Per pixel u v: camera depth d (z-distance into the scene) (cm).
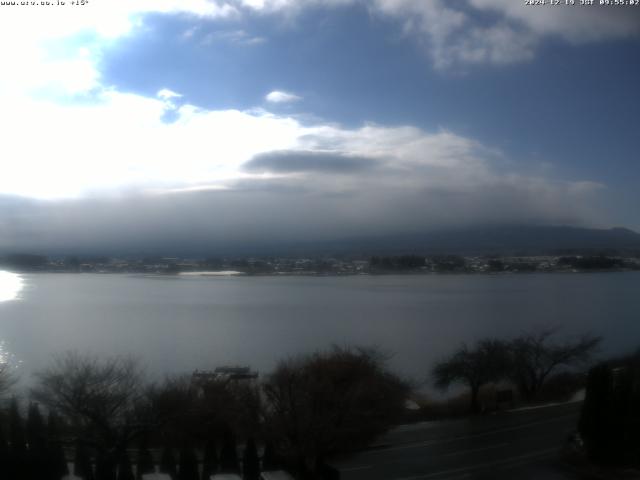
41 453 2580
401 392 3869
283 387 3086
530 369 4659
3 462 2528
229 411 3114
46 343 8112
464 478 2555
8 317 11125
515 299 13688
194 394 3281
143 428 2838
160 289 18200
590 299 13250
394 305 13150
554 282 18375
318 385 3105
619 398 2675
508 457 2845
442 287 17912
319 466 2656
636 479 2516
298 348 7475
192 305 13400
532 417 3700
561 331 8156
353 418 3008
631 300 13050
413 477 2581
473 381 4250
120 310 12375
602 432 2652
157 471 2648
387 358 6041
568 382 4806
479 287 17488
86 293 16625
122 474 2473
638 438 2692
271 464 2705
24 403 3659
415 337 8394
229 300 14788
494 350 4662
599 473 2586
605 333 7994
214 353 7200
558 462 2745
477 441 3155
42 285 19612
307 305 13388
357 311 12094
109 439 2794
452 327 9475
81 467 2630
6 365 4675
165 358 6819
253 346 7800
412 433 3375
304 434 2820
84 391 2981
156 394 3141
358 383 3338
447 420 3712
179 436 2953
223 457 2659
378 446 3097
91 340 8406
